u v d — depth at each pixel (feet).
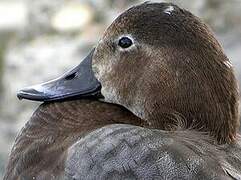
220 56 18.70
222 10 43.24
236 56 36.65
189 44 18.63
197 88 18.56
